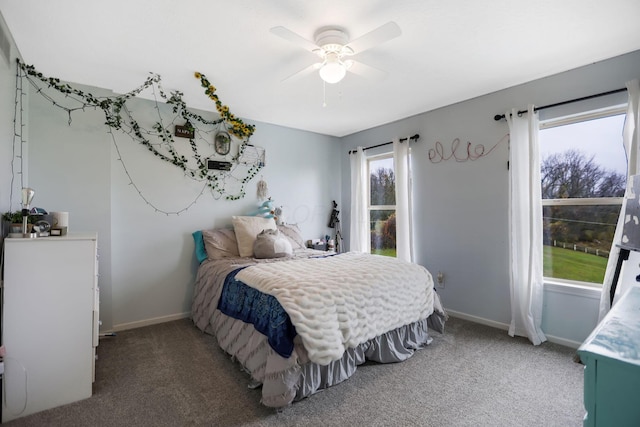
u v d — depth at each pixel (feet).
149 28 6.45
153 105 10.64
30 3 5.63
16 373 5.70
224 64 8.05
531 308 8.95
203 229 11.64
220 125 12.07
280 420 5.56
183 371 7.28
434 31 6.62
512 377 6.98
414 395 6.30
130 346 8.68
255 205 12.95
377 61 7.97
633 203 5.01
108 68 8.25
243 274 7.76
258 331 6.43
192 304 11.01
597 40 7.02
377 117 12.69
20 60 7.55
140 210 10.43
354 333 6.60
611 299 7.28
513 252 9.37
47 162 8.71
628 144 7.42
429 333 9.54
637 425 2.44
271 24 6.33
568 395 6.29
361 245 14.38
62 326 6.07
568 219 8.86
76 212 9.11
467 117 10.78
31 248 5.88
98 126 9.48
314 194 14.96
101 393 6.38
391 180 13.91
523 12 5.99
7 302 5.69
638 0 5.62
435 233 11.73
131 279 10.25
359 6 5.78
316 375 6.31
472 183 10.66
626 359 2.53
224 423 5.49
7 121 6.73
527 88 9.32
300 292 6.19
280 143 13.80
